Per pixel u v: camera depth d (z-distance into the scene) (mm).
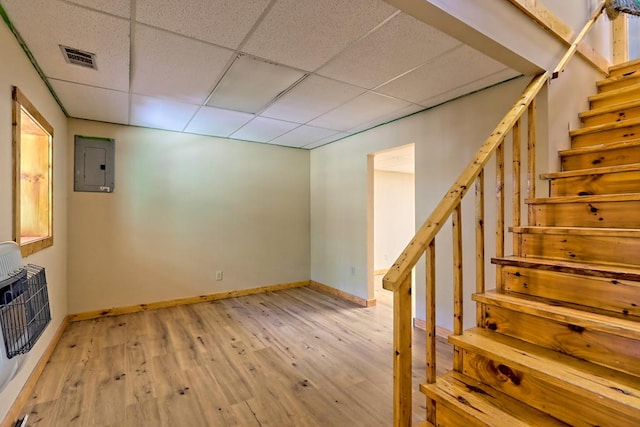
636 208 1705
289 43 2039
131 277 3822
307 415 1927
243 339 3051
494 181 2646
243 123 3742
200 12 1722
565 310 1431
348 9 1711
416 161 3373
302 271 5148
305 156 5176
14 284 1363
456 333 1620
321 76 2508
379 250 6828
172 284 4078
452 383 1496
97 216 3629
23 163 2621
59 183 3053
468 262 2836
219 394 2141
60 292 3092
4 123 1743
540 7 2143
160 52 2129
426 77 2523
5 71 1758
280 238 4922
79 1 1615
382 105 3145
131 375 2377
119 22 1800
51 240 2695
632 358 1216
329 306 4113
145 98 2924
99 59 2207
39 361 2359
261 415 1926
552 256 1812
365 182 4109
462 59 2244
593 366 1287
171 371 2441
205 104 3096
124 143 3781
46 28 1838
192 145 4211
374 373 2426
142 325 3395
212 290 4363
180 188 4129
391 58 2232
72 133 3484
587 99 2727
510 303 1562
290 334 3184
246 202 4625
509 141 2557
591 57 2758
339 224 4570
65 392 2148
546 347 1461
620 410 1047
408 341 1352
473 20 1727
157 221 3979
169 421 1869
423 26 1867
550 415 1258
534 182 2150
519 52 2010
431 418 1476
